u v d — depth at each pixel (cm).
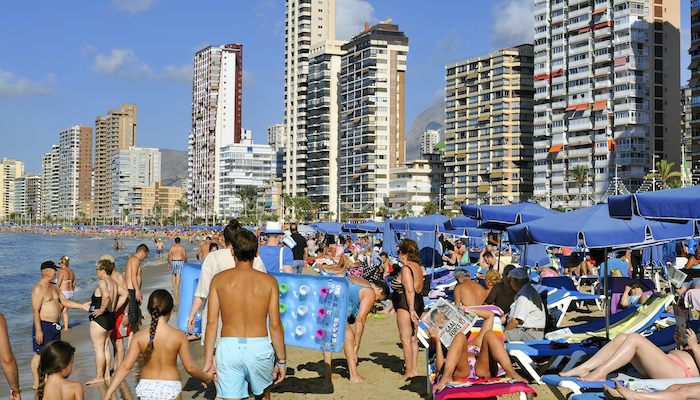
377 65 12794
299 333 581
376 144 12794
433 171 12400
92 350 979
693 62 7569
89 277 2845
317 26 14825
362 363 800
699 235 671
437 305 558
